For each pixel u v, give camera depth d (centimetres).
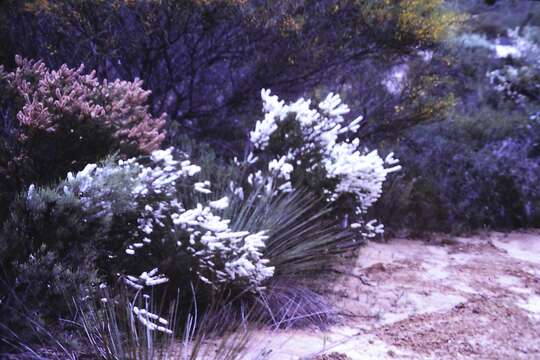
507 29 1390
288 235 479
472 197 738
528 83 1158
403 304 466
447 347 390
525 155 817
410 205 696
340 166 523
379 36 701
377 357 366
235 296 413
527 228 746
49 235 341
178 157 543
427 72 800
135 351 287
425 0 727
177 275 387
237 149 690
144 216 385
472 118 932
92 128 413
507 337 414
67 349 307
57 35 608
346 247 545
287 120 571
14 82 421
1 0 600
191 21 616
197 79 694
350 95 779
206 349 329
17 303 317
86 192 352
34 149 400
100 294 341
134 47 614
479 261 602
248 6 632
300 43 666
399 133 787
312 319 421
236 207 484
